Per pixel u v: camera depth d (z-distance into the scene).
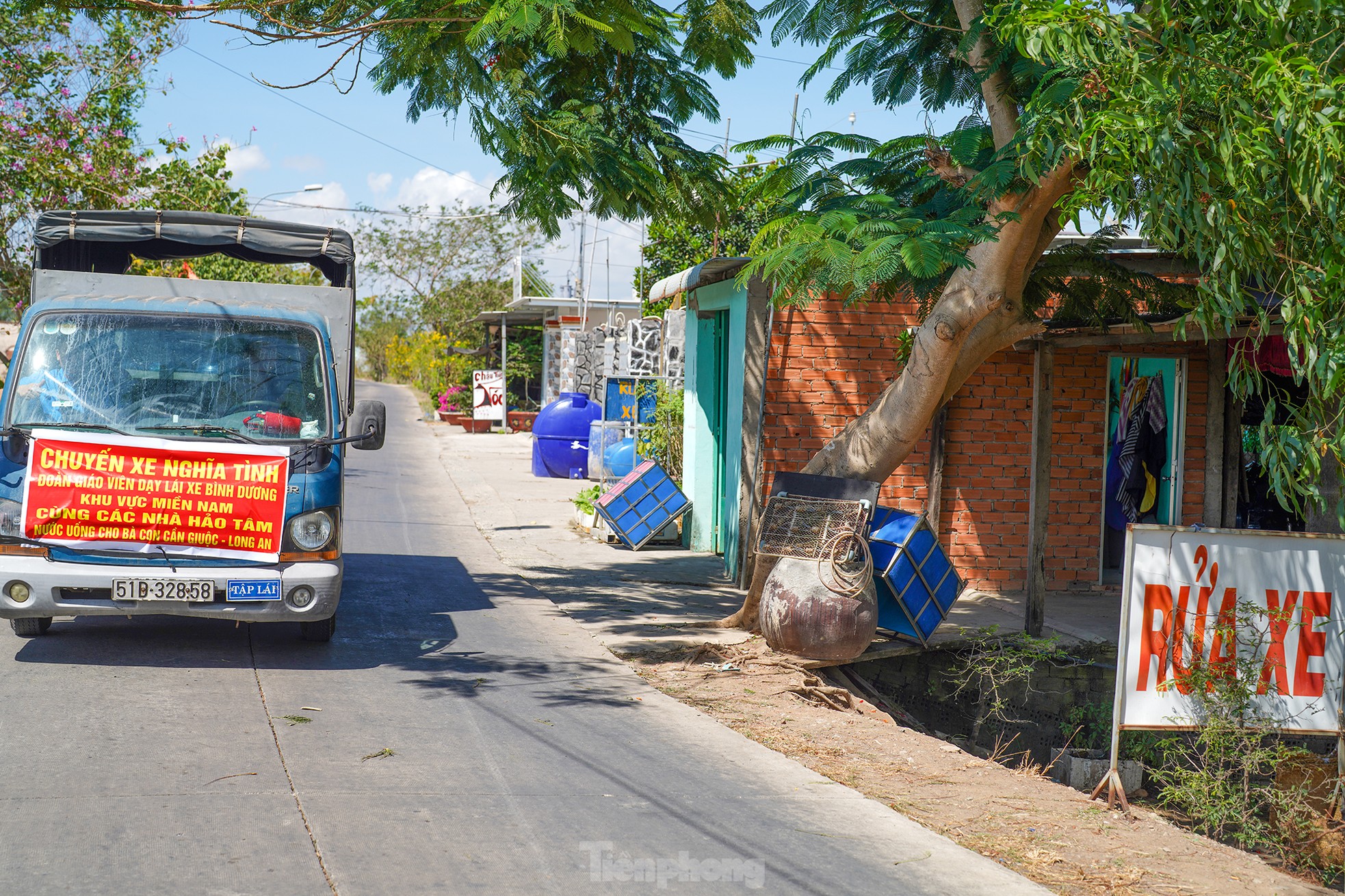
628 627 8.59
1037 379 8.94
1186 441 10.95
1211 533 5.30
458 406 35.94
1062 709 8.59
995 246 7.07
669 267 22.86
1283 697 5.34
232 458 6.44
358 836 4.16
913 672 8.62
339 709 5.92
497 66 8.27
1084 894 4.09
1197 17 4.76
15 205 16.67
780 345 10.54
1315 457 4.79
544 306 32.28
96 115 16.92
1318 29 4.44
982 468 10.85
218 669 6.60
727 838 4.39
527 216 9.33
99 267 9.11
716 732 5.98
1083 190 5.45
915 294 8.13
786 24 8.38
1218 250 4.69
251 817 4.28
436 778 4.89
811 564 7.75
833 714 6.66
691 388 13.67
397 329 66.81
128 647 7.00
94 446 6.27
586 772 5.13
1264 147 4.53
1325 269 4.46
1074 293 8.41
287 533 6.55
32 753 4.88
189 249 9.20
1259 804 5.68
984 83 7.13
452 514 15.72
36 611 6.18
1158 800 6.42
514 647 7.75
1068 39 4.88
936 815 4.92
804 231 6.41
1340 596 5.36
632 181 8.89
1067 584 10.95
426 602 9.26
